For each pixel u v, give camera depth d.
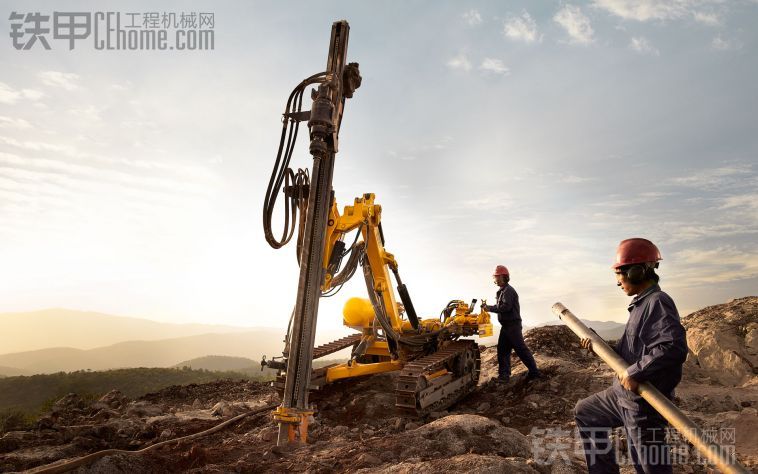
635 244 3.23
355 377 9.10
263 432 5.80
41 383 93.62
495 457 4.10
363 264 7.88
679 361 2.85
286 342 6.35
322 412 7.64
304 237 5.97
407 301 8.78
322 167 6.14
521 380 9.01
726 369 8.97
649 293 3.13
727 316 10.28
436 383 7.44
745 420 5.79
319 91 5.95
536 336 11.59
